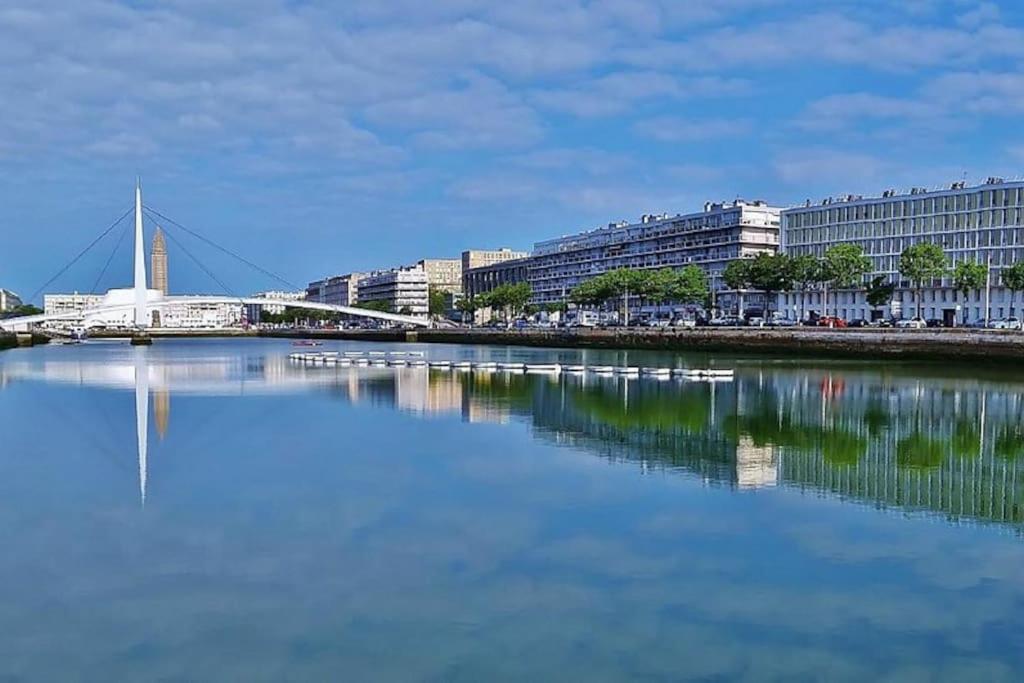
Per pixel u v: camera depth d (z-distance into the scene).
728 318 181.12
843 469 32.34
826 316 159.00
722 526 24.16
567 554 21.66
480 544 22.47
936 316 155.75
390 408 52.16
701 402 55.62
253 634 17.03
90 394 62.84
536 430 42.25
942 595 19.03
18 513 25.64
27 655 16.14
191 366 99.50
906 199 162.62
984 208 150.12
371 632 17.11
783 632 17.11
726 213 197.25
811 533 23.53
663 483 29.56
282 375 82.81
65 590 19.31
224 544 22.52
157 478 30.52
